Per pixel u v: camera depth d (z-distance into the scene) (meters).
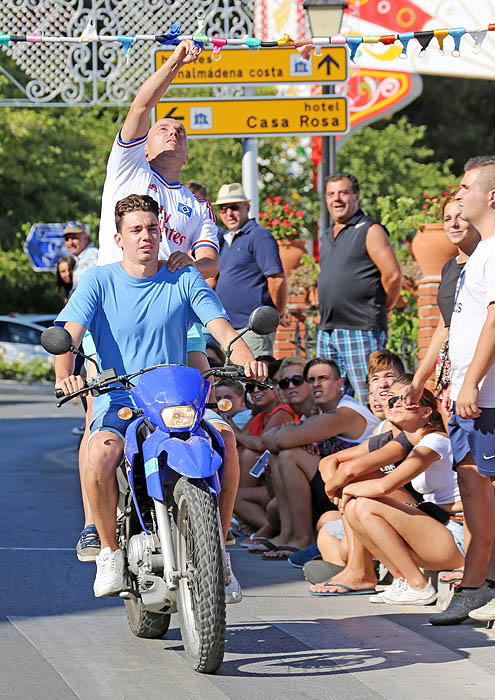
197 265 14.84
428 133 90.94
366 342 22.91
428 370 15.74
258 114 29.72
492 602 14.05
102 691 11.36
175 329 12.88
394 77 46.19
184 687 11.50
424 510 15.97
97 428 12.48
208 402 12.55
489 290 13.62
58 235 68.12
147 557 11.86
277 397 21.47
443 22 39.12
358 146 74.38
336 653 12.84
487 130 92.25
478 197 14.08
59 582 16.30
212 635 11.46
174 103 29.80
